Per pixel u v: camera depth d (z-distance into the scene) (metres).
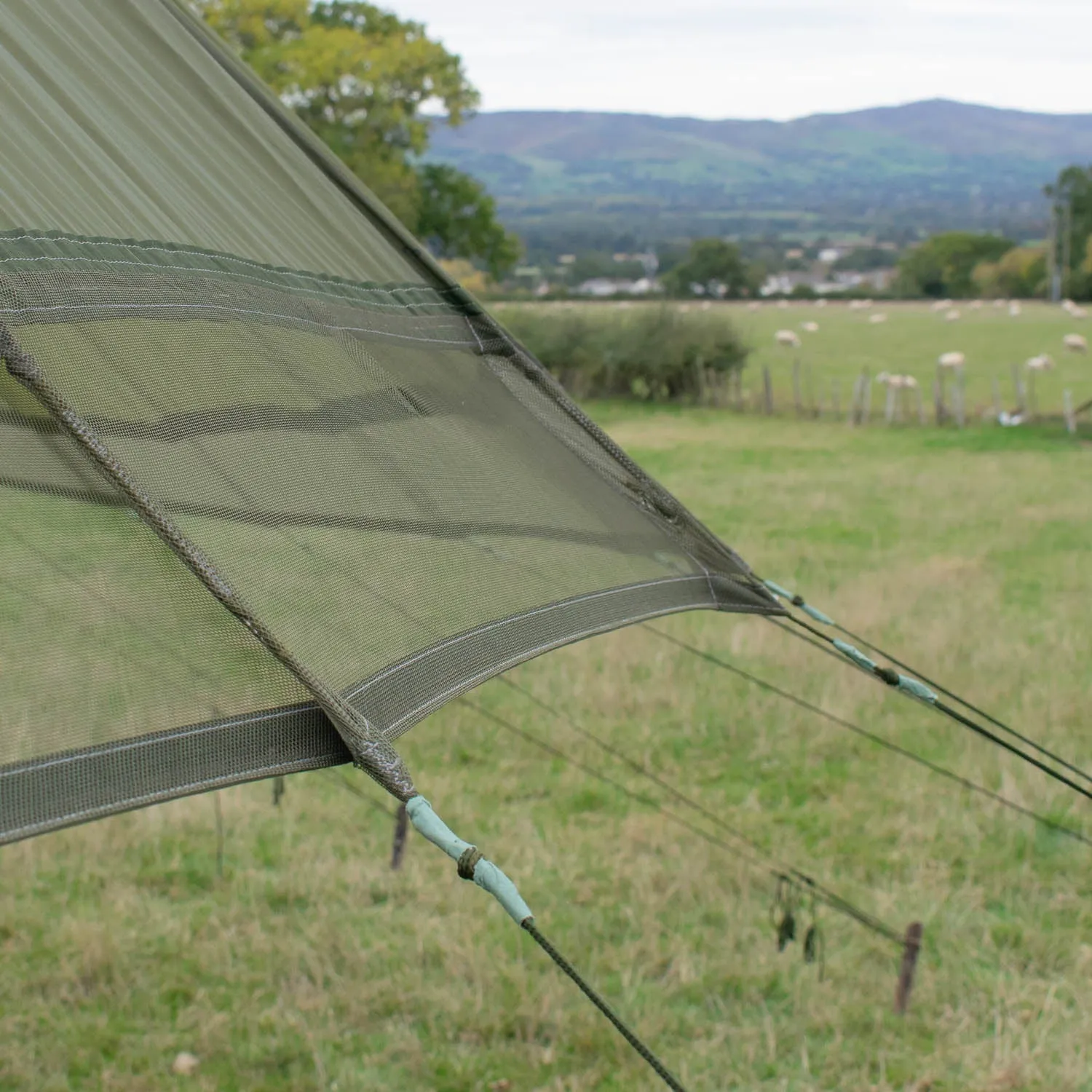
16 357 2.20
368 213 3.62
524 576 2.92
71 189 2.81
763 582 3.74
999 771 6.75
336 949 4.99
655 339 30.00
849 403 28.86
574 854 5.77
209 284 2.90
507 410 3.49
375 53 43.06
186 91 3.36
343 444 2.87
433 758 7.05
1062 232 102.31
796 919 5.19
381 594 2.55
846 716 7.64
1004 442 22.59
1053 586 11.34
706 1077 4.21
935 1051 4.34
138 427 2.47
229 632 2.21
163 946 5.01
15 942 4.99
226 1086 4.16
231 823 6.15
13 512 2.21
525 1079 4.21
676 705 7.84
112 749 1.95
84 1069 4.23
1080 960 4.89
